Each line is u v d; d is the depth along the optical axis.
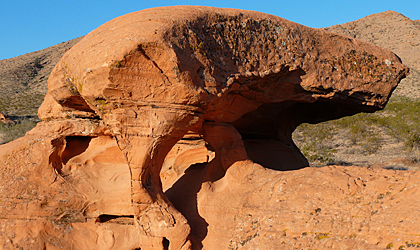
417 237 4.36
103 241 6.70
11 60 68.44
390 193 5.05
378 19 80.06
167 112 5.46
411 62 59.16
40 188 6.90
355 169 5.86
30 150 7.14
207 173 6.79
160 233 5.80
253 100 7.19
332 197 5.32
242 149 6.75
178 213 5.94
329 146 19.89
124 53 5.03
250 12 6.68
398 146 17.61
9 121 28.02
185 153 8.55
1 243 6.43
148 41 5.01
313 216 5.19
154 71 5.21
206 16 5.96
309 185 5.61
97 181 7.19
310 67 6.95
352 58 7.75
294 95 7.40
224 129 6.77
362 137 20.39
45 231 6.65
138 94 5.35
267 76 6.54
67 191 6.96
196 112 5.64
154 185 5.89
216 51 5.85
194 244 5.93
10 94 45.81
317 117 10.18
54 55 70.69
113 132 5.64
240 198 6.13
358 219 4.92
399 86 43.22
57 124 7.40
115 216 7.06
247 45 6.28
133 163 5.64
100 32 5.94
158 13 5.78
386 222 4.70
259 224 5.55
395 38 69.38
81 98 6.90
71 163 7.31
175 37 5.27
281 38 6.74
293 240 5.07
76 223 6.88
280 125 9.84
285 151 9.77
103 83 5.27
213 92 5.64
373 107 8.51
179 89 5.28
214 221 6.08
